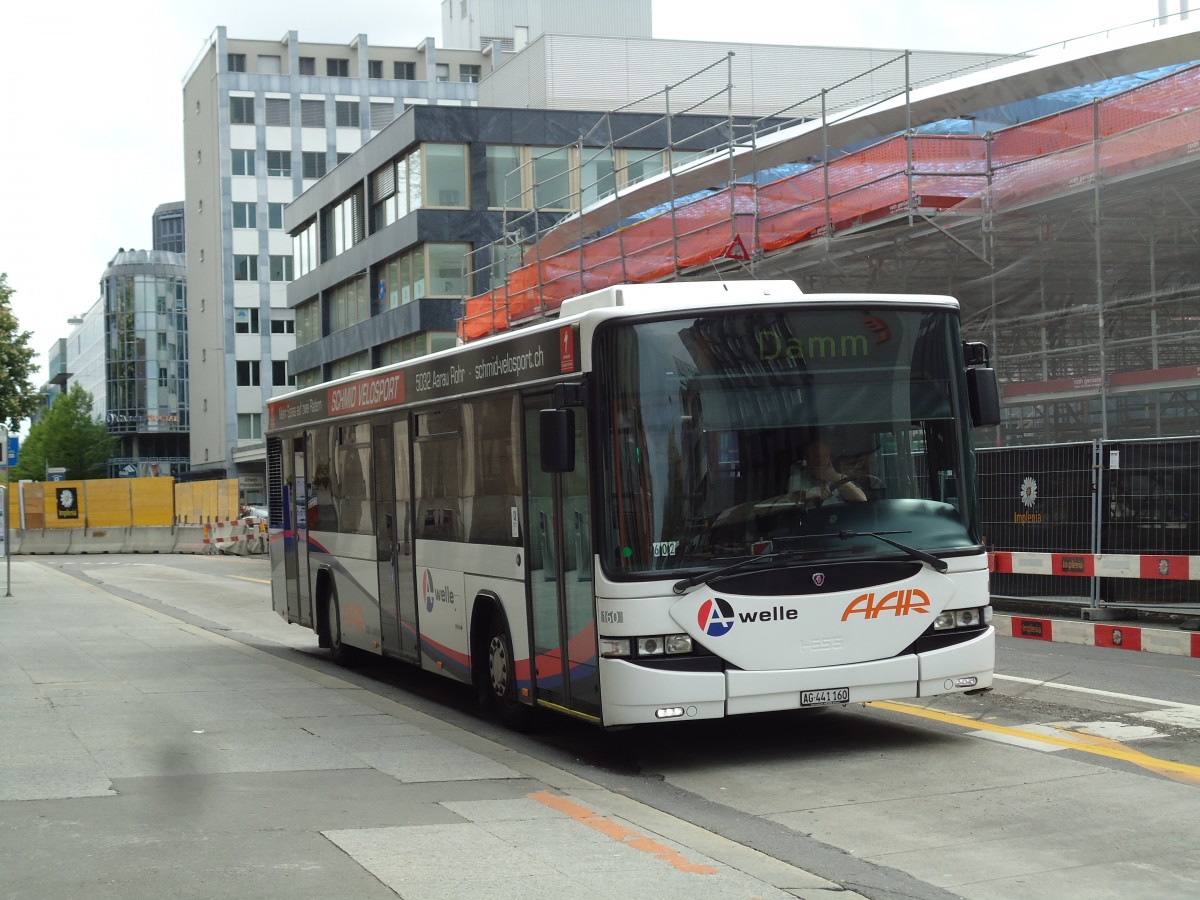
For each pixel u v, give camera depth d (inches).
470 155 1921.8
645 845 249.1
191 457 3848.4
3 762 327.3
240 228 3503.9
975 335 877.2
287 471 634.2
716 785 315.6
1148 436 797.9
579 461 339.9
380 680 534.6
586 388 333.1
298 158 3531.0
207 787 299.7
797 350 335.9
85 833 254.5
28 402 1726.1
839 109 1295.5
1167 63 1108.5
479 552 408.2
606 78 2192.4
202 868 229.3
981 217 772.6
